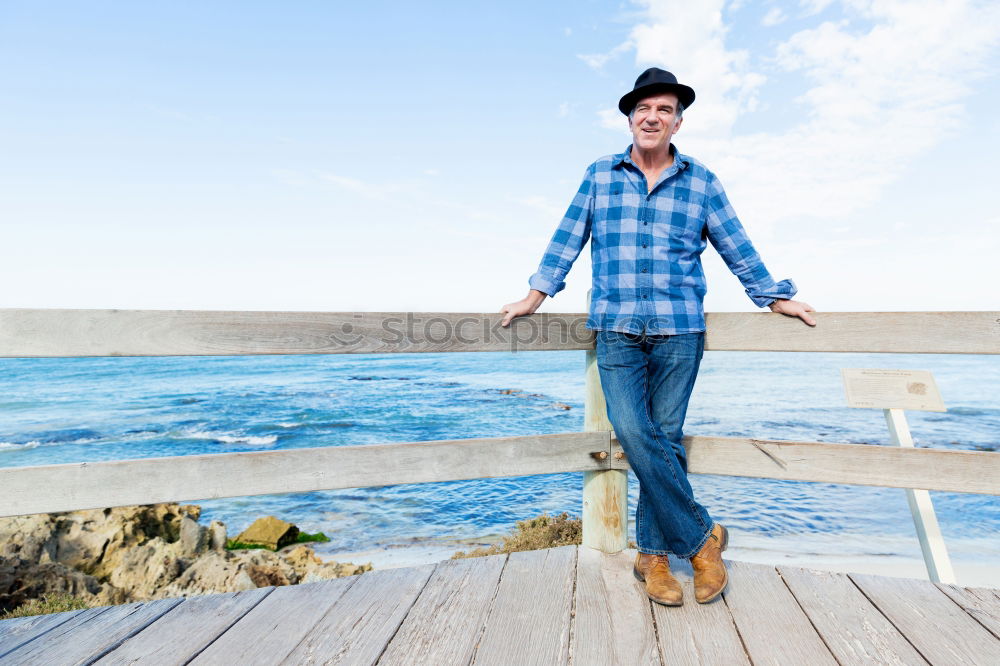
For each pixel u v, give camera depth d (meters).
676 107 1.99
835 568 6.15
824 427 13.74
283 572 7.48
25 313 1.82
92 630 1.79
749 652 1.63
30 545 7.50
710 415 15.30
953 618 1.83
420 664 1.58
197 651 1.66
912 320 2.19
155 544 8.04
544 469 2.33
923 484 2.16
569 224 2.19
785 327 2.30
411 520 8.84
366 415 16.39
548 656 1.62
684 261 2.05
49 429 16.11
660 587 1.94
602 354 2.09
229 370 26.48
